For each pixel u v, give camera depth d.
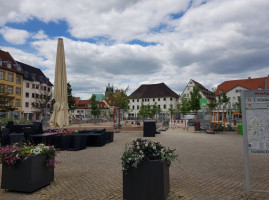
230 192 4.69
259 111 4.61
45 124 29.44
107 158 8.55
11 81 56.88
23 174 4.71
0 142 12.64
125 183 4.21
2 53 59.53
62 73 15.27
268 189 4.87
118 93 48.03
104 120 53.62
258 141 4.57
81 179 5.72
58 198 4.43
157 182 4.03
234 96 71.56
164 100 85.94
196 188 4.94
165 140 14.23
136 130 22.80
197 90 46.78
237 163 7.51
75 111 106.44
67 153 9.71
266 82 64.19
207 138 15.41
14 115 31.59
